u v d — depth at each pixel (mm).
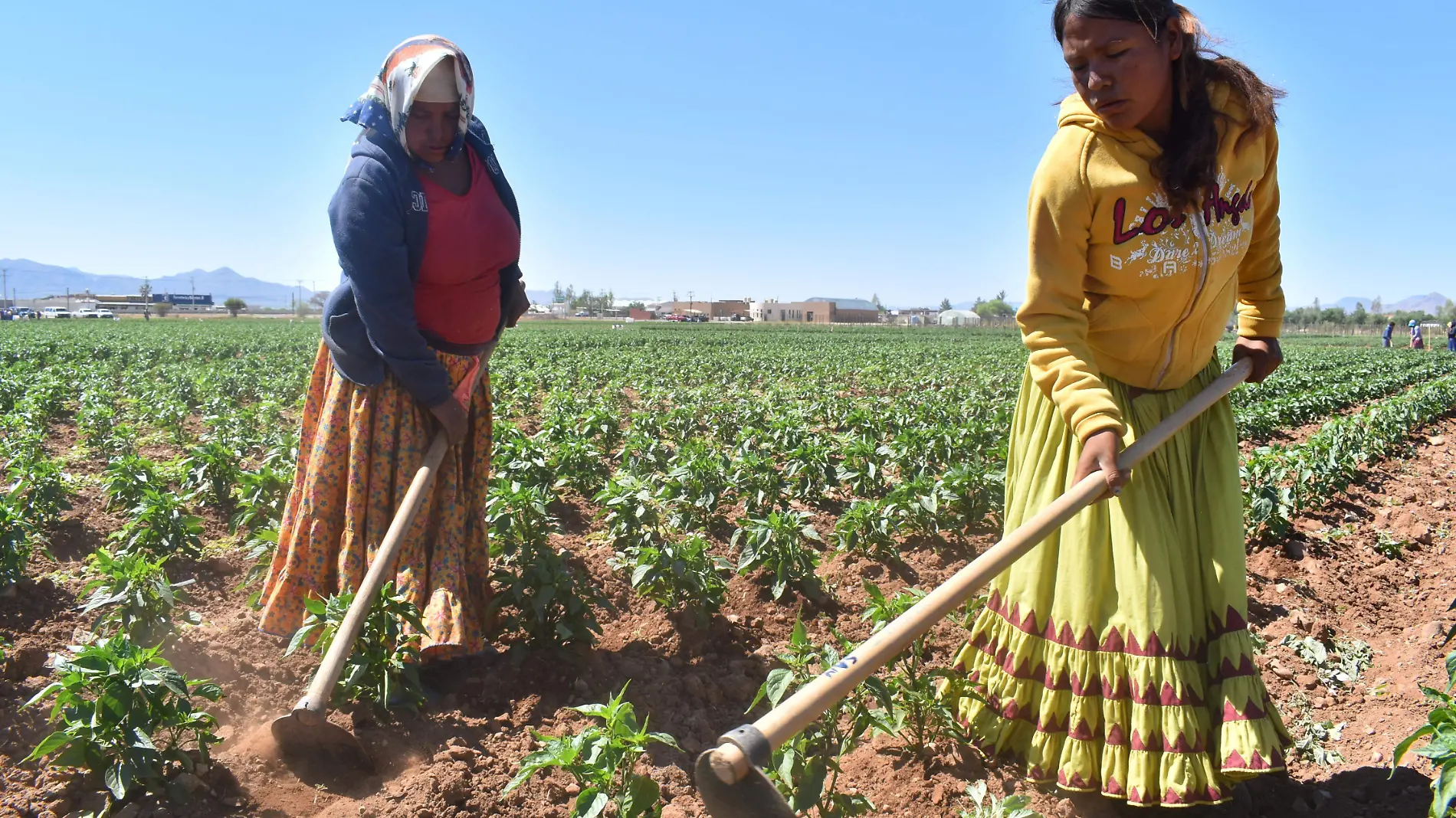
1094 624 3150
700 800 3330
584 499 7871
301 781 3348
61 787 3191
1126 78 2891
